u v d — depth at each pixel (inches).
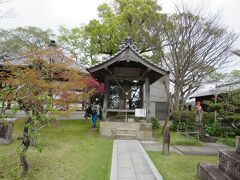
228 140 508.7
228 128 618.5
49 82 449.1
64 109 475.2
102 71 546.6
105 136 506.6
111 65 534.0
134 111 531.8
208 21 686.5
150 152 362.0
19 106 222.2
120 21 832.9
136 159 304.3
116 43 866.8
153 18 780.6
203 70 727.7
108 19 860.0
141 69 548.1
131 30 829.8
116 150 355.9
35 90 288.8
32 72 419.5
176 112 695.1
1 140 349.7
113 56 511.8
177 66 713.0
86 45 906.7
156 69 519.5
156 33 754.8
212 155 359.3
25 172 213.8
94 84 631.2
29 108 248.1
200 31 684.1
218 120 652.1
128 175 237.3
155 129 673.6
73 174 231.1
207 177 212.5
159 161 302.0
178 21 708.7
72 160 282.2
